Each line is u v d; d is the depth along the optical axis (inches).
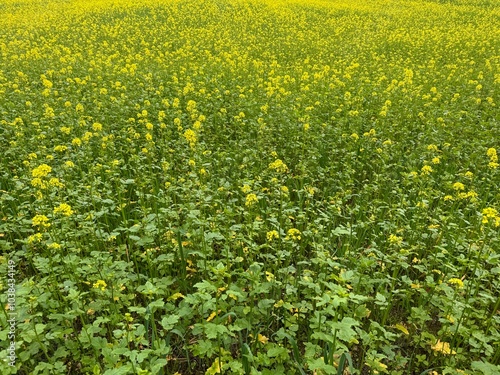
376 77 467.8
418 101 376.2
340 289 112.7
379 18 895.7
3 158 262.5
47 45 606.9
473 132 305.1
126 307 159.6
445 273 168.6
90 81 421.4
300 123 310.3
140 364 119.6
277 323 152.5
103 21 815.7
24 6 992.2
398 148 274.5
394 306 170.4
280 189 196.5
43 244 172.1
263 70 480.4
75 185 235.0
